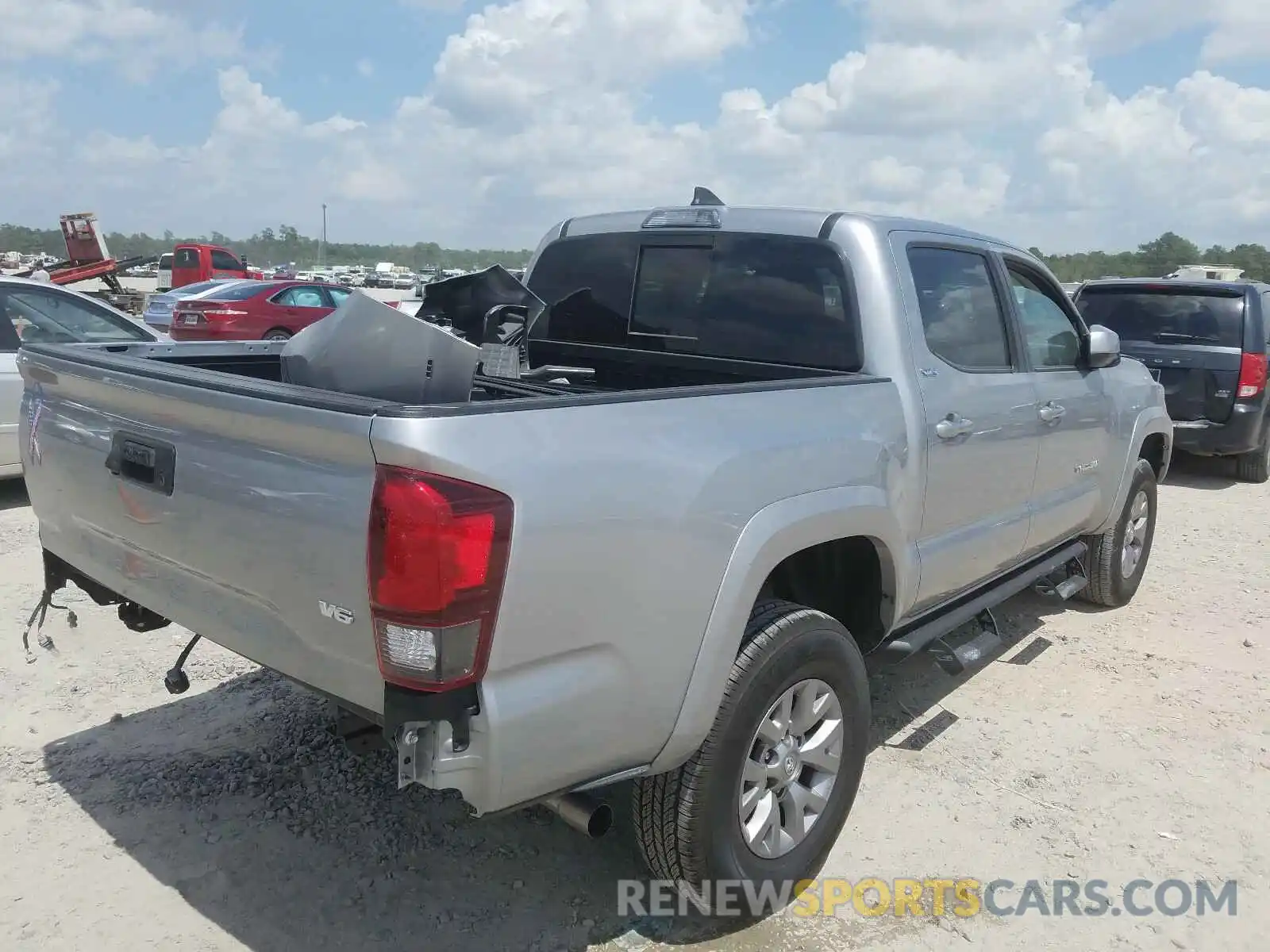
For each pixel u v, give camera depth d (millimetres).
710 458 2471
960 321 3721
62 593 5148
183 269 27172
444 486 1969
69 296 7504
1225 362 9039
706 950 2703
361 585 2047
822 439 2846
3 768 3463
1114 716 4285
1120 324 9625
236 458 2312
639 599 2303
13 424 7012
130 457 2650
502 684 2098
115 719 3857
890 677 4652
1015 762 3842
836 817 3010
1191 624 5512
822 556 3340
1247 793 3658
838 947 2748
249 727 3838
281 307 15969
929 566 3457
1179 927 2889
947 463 3467
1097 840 3322
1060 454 4398
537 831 3240
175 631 4734
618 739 2328
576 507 2154
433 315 4066
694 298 3842
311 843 3113
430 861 3051
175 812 3244
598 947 2693
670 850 2592
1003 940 2809
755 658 2604
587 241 4230
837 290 3418
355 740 2516
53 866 2934
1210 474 10305
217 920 2730
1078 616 5598
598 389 3434
